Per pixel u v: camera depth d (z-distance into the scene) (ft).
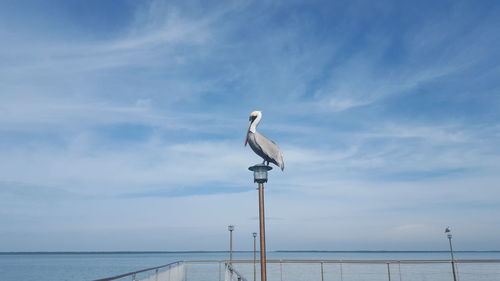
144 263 409.49
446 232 96.22
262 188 23.43
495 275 127.24
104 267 310.04
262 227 22.67
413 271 162.81
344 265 222.89
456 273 70.38
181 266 56.65
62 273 229.45
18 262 492.13
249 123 24.40
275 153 23.97
